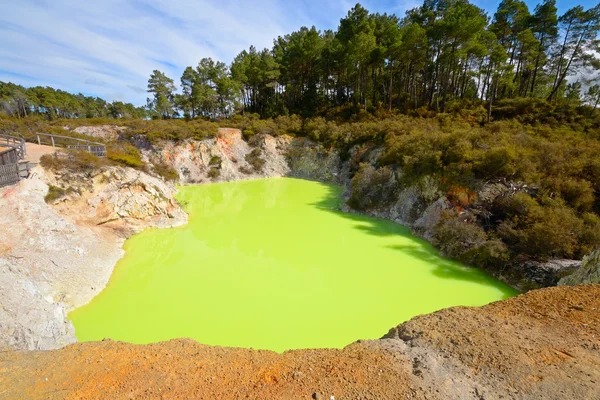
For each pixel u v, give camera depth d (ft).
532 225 51.31
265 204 97.50
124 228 63.82
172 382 20.59
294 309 42.04
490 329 25.18
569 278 40.37
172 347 25.43
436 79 144.97
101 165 64.18
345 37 165.99
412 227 73.92
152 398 19.11
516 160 64.44
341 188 121.60
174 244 63.87
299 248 63.16
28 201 48.83
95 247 53.31
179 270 52.80
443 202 68.85
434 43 135.64
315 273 52.54
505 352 21.99
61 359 23.53
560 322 25.75
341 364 21.93
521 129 94.73
